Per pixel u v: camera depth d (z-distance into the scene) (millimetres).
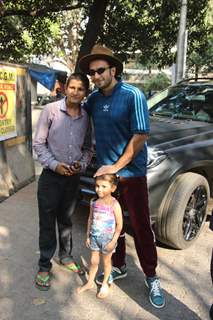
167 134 4391
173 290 3549
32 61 29953
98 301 3305
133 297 3391
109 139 3176
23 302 3238
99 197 3219
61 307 3201
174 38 17391
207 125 4938
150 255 3324
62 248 3738
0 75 5363
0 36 17344
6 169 5727
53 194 3371
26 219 4902
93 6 12461
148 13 16453
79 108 3303
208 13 18031
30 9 14172
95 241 3242
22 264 3820
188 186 4043
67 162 3334
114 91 3094
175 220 4020
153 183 3883
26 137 6340
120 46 16953
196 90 5613
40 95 25750
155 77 38812
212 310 2650
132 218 3271
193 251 4309
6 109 5605
